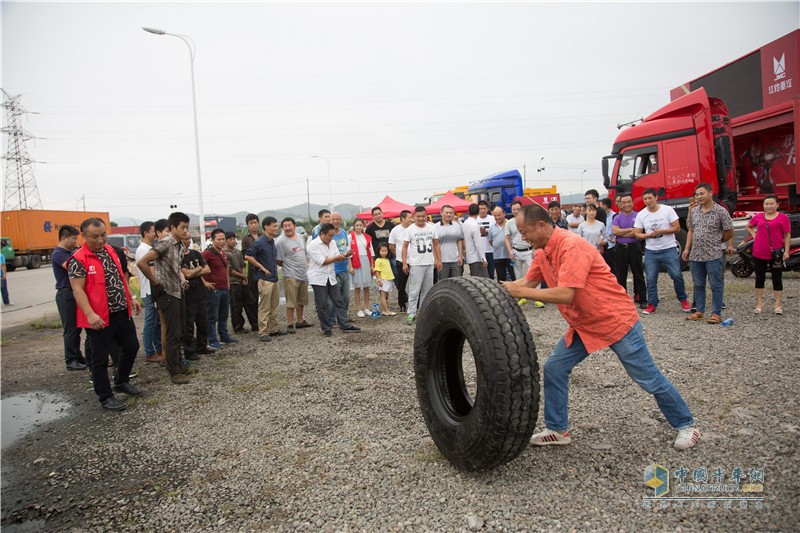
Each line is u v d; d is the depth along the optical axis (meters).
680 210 10.87
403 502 2.70
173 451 3.59
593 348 3.02
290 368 5.53
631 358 3.00
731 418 3.46
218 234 6.74
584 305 2.96
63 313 6.28
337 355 5.98
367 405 4.24
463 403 3.22
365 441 3.52
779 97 10.69
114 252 4.73
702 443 3.13
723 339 5.52
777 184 11.45
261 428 3.89
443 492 2.78
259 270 7.07
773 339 5.36
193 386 5.09
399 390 4.59
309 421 3.96
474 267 8.47
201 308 6.23
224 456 3.45
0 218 31.92
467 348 5.99
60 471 3.39
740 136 12.03
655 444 3.18
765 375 4.25
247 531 2.54
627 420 3.58
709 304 7.67
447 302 2.98
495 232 8.88
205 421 4.12
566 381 3.21
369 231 9.55
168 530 2.60
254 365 5.75
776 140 11.38
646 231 7.17
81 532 2.63
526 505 2.60
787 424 3.28
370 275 8.84
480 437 2.70
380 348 6.21
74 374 6.07
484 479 2.88
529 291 2.93
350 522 2.55
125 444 3.78
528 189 25.88
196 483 3.10
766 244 6.50
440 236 7.98
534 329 6.71
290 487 2.96
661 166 11.09
